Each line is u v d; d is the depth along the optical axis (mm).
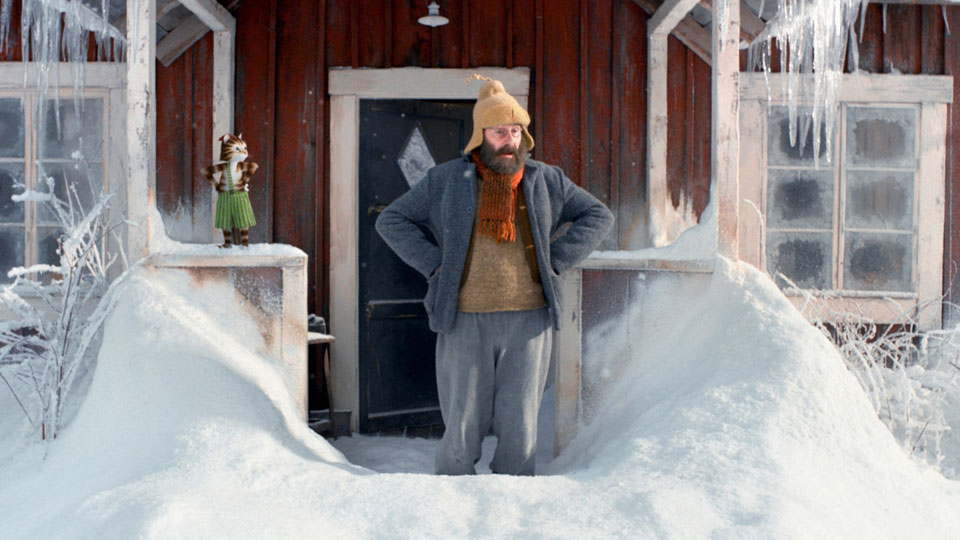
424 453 4355
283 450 3152
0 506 2879
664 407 3256
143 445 3088
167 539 2252
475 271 3059
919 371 4281
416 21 5387
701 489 2598
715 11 3721
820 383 3131
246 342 3695
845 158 5504
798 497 2568
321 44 5363
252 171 3859
